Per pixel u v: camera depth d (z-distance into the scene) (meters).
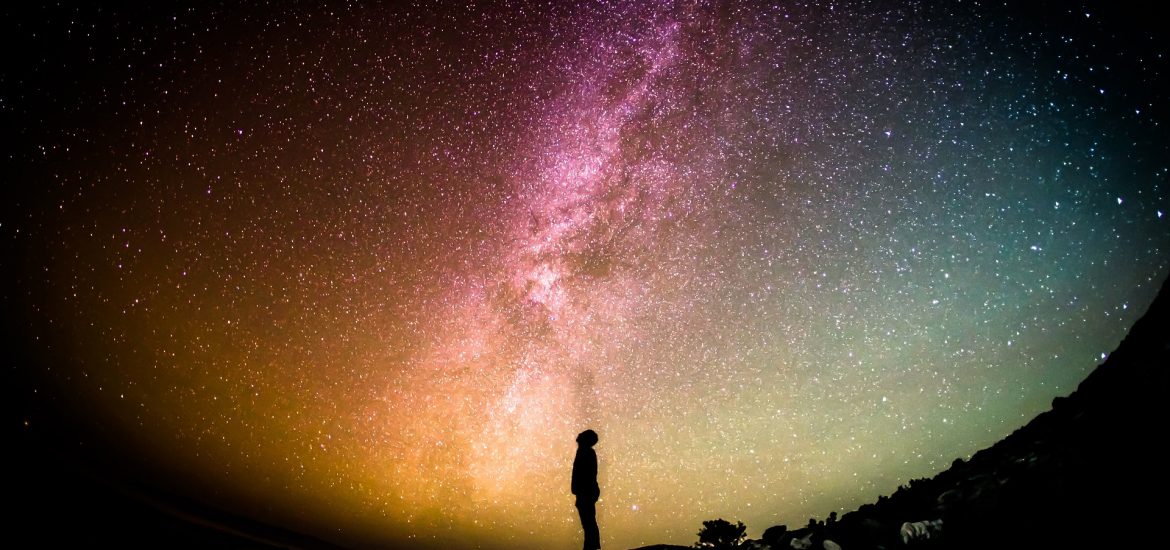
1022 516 3.96
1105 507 3.59
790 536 5.40
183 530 4.85
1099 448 4.07
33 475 4.82
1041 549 3.59
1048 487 4.04
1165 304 4.62
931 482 5.44
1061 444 4.46
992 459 5.19
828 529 5.20
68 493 4.73
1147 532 3.28
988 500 4.37
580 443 5.82
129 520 4.66
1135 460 3.74
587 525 5.48
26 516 4.10
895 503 5.28
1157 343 4.41
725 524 5.81
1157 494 3.44
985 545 3.90
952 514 4.50
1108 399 4.43
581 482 5.64
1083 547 3.43
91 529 4.28
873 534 4.73
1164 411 3.90
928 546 4.26
